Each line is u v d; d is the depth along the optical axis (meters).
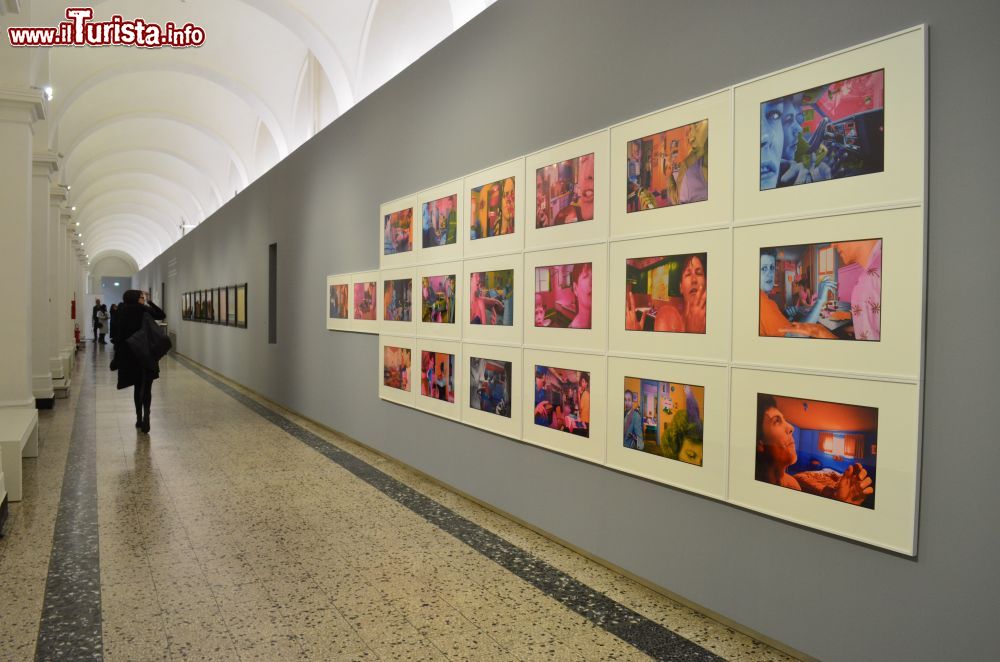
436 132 6.45
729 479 3.44
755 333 3.29
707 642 3.36
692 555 3.71
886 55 2.73
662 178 3.82
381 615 3.71
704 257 3.56
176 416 10.81
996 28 2.42
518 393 5.16
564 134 4.66
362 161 8.26
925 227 2.62
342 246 8.95
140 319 9.44
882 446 2.77
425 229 6.59
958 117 2.53
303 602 3.88
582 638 3.42
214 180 23.36
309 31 10.35
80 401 12.55
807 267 3.05
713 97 3.49
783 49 3.17
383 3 9.42
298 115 14.05
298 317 10.88
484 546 4.79
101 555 4.63
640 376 4.00
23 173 8.33
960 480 2.54
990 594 2.46
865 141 2.81
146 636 3.46
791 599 3.17
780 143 3.16
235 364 15.88
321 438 8.94
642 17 3.99
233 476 6.85
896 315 2.71
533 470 5.07
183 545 4.83
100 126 17.56
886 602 2.79
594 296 4.35
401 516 5.51
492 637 3.44
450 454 6.25
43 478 6.76
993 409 2.45
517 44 5.20
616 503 4.25
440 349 6.33
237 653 3.29
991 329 2.45
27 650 3.30
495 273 5.44
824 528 2.99
